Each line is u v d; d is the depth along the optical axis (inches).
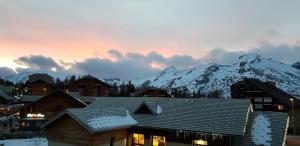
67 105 2073.1
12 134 1568.7
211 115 998.4
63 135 959.0
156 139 1043.3
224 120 945.5
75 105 2082.9
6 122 2267.5
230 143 876.6
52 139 986.1
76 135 925.8
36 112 1979.6
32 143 1341.0
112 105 1323.8
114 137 988.6
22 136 1530.5
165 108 1149.7
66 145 944.3
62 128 966.4
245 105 992.2
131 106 1247.5
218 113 997.2
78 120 896.9
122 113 1110.4
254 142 868.0
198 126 956.0
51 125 995.3
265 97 2461.9
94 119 939.3
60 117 964.6
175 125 999.6
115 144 990.4
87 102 2426.2
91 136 885.8
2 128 1956.2
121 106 1280.8
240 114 950.4
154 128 1025.5
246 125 946.1
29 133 1660.9
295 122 2212.1
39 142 1362.0
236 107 997.8
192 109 1079.6
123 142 1048.2
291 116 2225.6
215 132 896.9
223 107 1025.5
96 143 889.5
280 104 2356.1
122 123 1018.1
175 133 989.2
